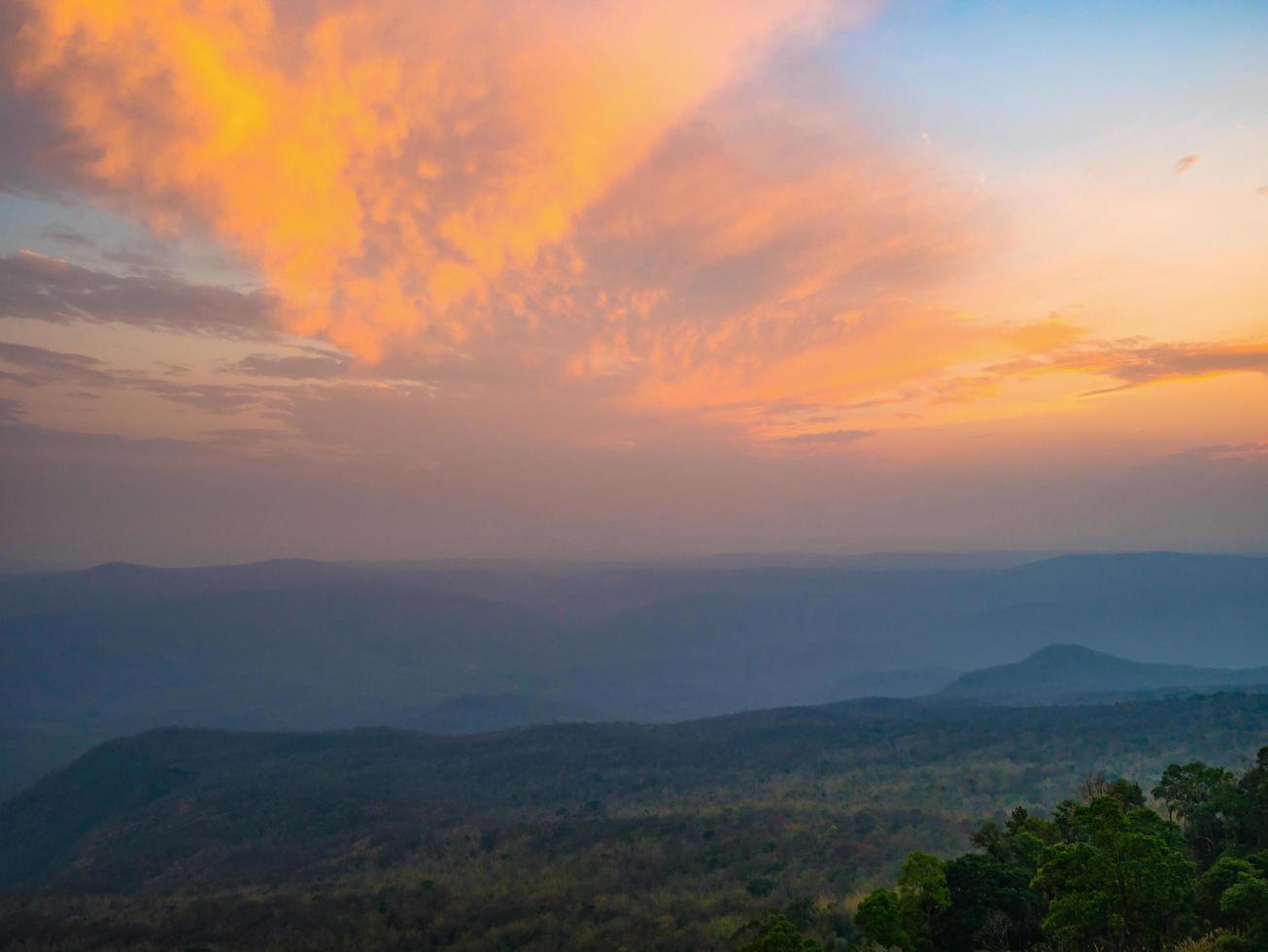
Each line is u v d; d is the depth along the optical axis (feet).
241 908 249.14
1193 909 74.74
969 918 88.94
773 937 70.44
